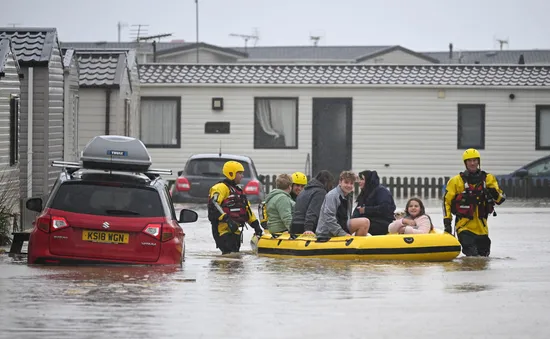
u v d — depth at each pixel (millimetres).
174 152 72062
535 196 68125
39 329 17531
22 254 30250
